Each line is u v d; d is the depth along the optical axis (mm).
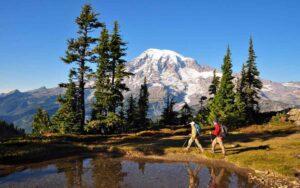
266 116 64188
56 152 22297
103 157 21453
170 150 23125
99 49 43812
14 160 18953
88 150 23984
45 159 20062
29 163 18672
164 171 16938
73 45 42250
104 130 44438
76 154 22422
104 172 16453
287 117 58312
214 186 13867
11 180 14375
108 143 29031
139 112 66500
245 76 65625
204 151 22344
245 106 59906
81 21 43094
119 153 23109
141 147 24516
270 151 22312
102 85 44000
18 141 24922
